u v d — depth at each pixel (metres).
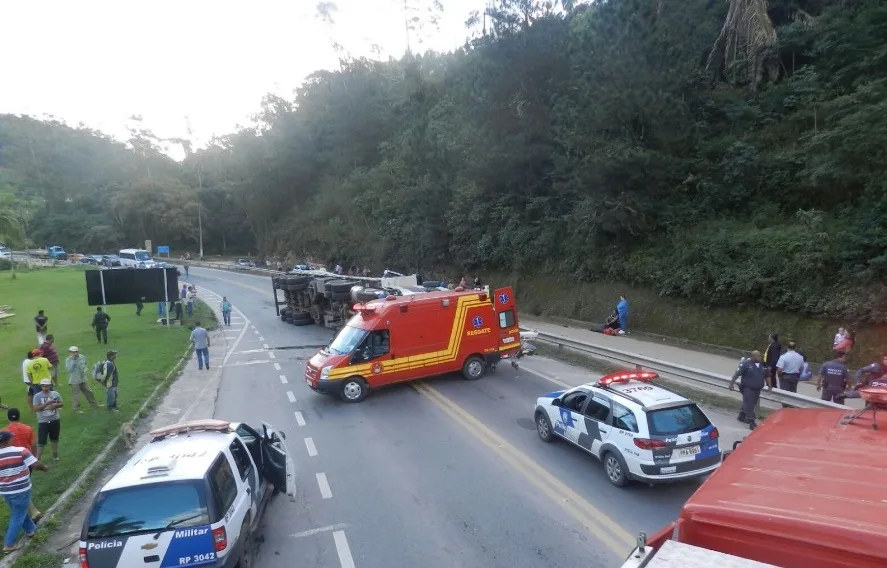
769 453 4.21
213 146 105.19
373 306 15.38
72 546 8.05
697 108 24.05
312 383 14.54
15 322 31.42
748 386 11.33
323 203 64.56
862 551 2.98
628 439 8.62
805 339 16.17
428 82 58.47
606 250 24.91
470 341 16.09
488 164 30.81
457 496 8.83
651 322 21.50
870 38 20.23
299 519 8.34
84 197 109.06
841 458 3.88
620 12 22.62
